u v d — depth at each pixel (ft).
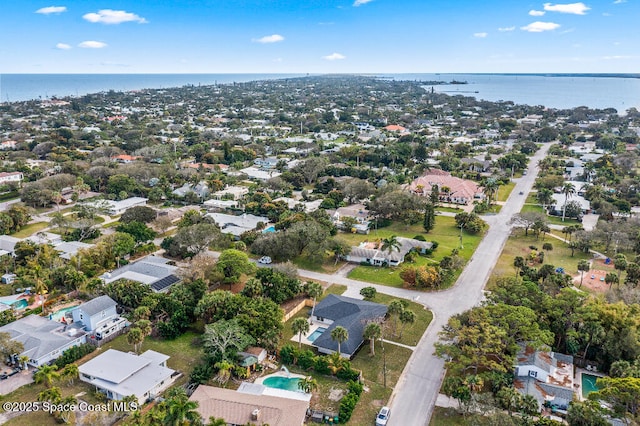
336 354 276.00
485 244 499.10
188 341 314.76
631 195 655.35
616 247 470.80
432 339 315.99
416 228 556.92
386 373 279.28
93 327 318.04
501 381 252.21
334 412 242.99
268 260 444.55
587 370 284.20
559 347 304.09
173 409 205.87
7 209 557.74
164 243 460.96
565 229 502.79
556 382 261.65
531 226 520.42
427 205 546.26
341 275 423.23
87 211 532.32
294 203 637.30
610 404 234.58
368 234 537.24
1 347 268.62
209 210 609.42
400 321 328.90
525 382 261.24
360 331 313.32
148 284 366.22
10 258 421.59
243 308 314.96
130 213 520.01
